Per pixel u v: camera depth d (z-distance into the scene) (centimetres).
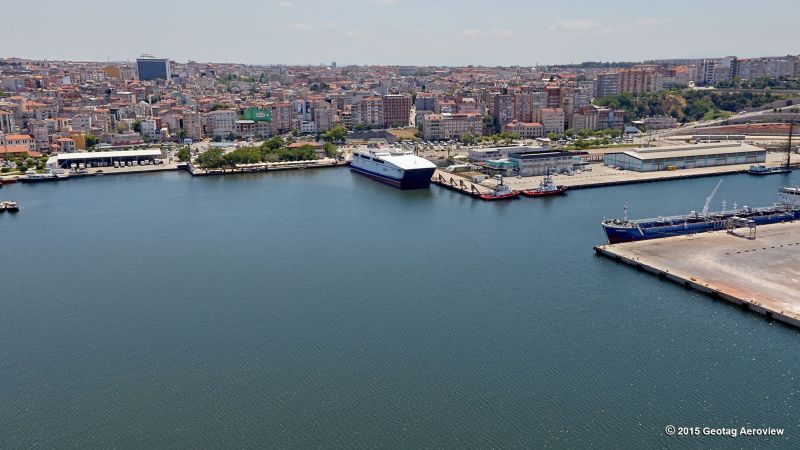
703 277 17638
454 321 15525
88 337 15000
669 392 12288
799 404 11844
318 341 14588
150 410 12038
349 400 12225
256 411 11956
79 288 18150
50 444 11119
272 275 19000
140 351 14262
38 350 14412
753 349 13825
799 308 15362
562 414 11688
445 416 11694
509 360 13575
